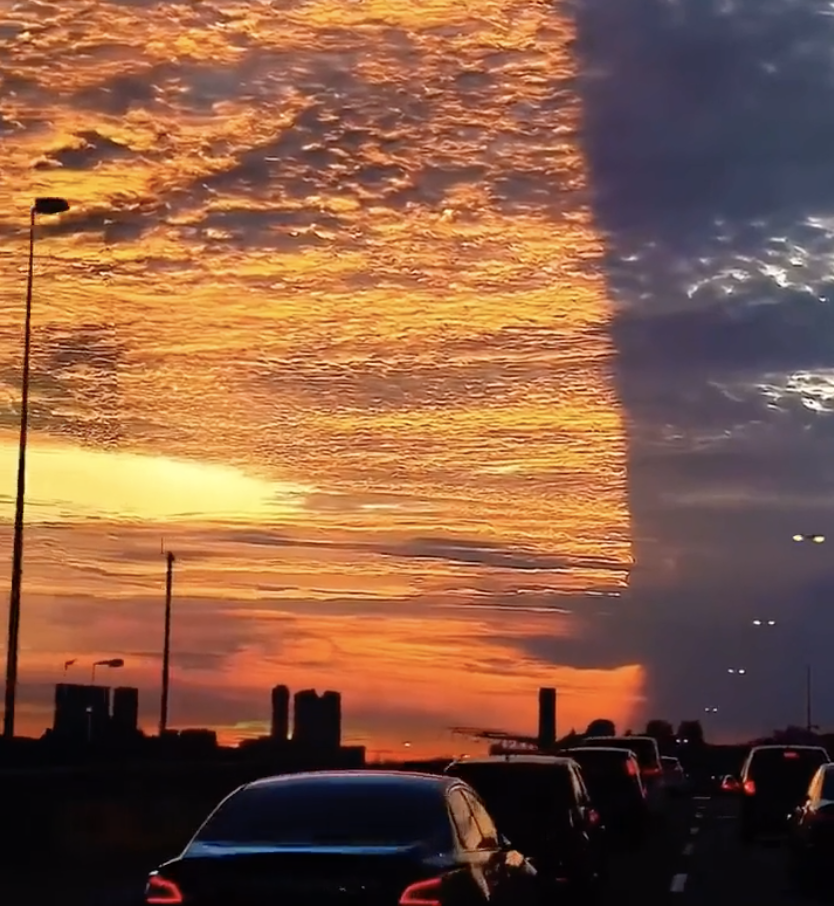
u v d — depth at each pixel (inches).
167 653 2062.0
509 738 2293.3
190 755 2144.4
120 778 1066.7
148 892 407.5
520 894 494.3
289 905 393.7
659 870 1048.2
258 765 1494.8
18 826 898.7
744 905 830.5
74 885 860.6
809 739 3553.2
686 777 2358.5
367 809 434.3
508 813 705.6
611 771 1225.4
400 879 396.5
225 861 401.7
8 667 1350.9
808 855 856.9
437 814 438.3
